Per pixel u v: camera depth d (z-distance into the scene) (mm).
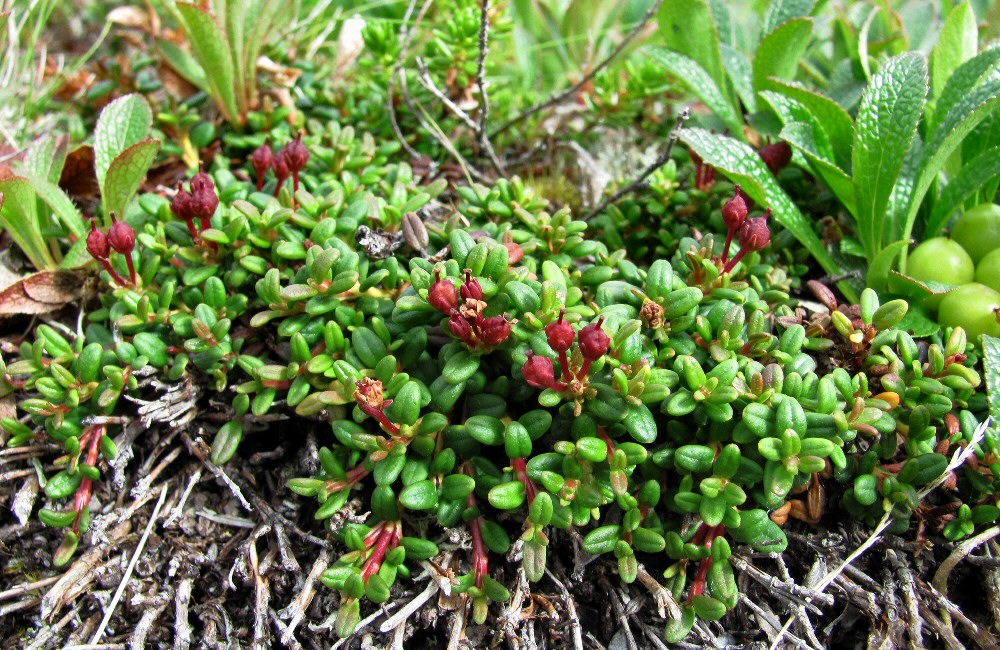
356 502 113
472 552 114
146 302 118
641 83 178
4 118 172
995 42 143
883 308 116
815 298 141
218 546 119
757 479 105
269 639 111
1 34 169
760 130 152
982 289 124
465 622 111
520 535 115
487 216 137
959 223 135
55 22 233
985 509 112
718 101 157
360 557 108
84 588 115
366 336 112
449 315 111
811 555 116
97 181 153
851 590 111
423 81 155
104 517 117
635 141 190
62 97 179
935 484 113
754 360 115
